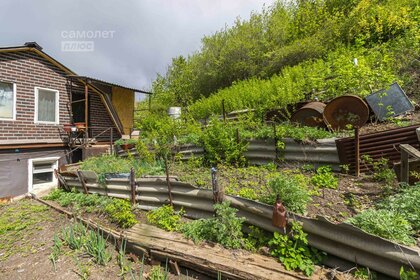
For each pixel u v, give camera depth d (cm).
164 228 371
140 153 764
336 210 317
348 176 410
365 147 413
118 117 1221
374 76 662
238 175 491
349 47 1016
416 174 314
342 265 243
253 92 1013
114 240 379
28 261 377
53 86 970
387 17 966
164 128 902
